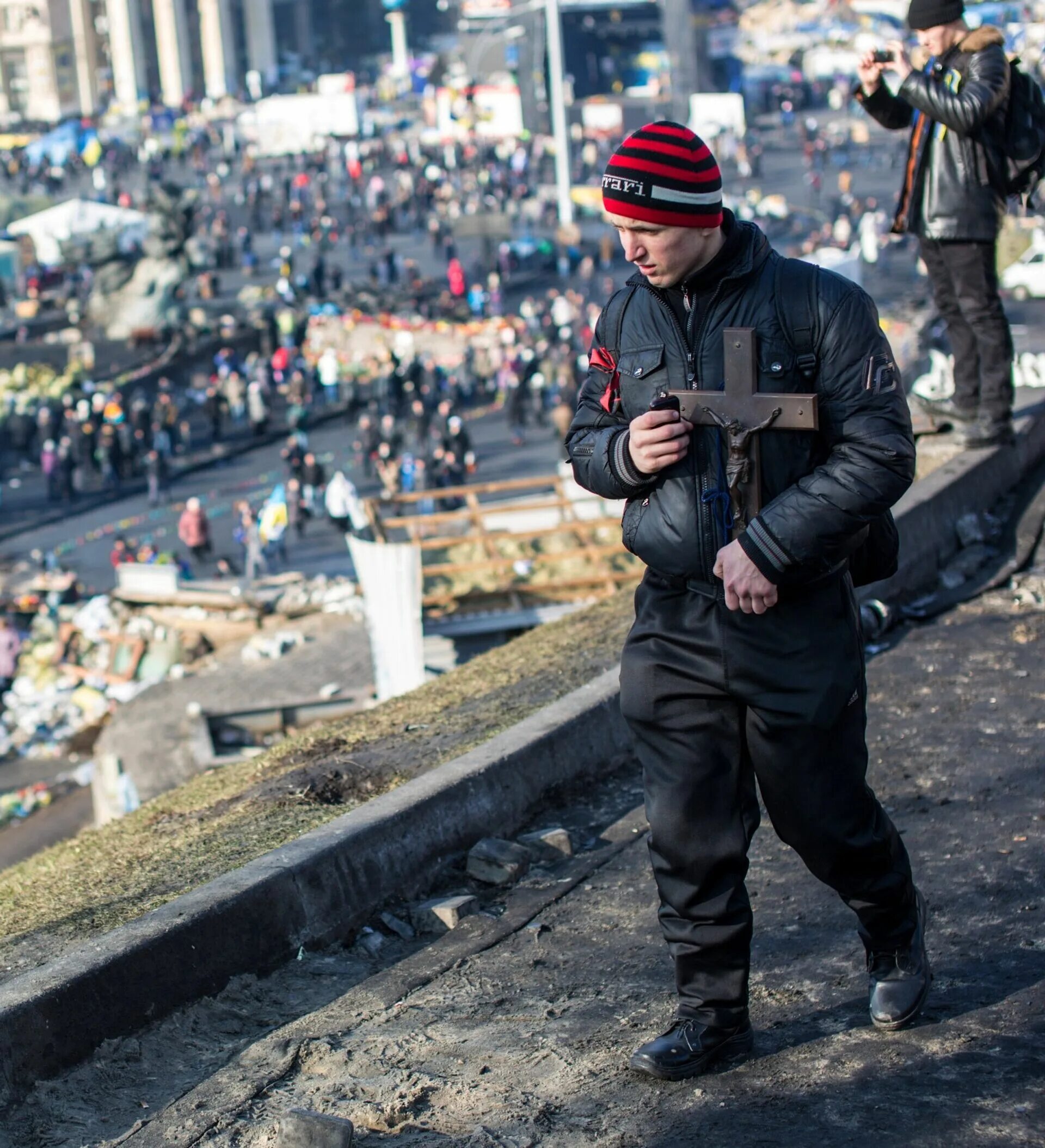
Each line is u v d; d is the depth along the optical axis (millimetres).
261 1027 4027
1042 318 41594
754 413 3080
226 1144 3430
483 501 38219
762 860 4680
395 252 71250
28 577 36094
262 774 6266
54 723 28281
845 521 3033
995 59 6977
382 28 169500
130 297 58531
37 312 63156
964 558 7461
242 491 43750
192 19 146125
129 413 50188
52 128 129250
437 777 5086
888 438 3023
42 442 48469
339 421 50625
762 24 105562
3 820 24672
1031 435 8711
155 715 21688
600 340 3357
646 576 3367
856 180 79062
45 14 140000
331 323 55438
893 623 6777
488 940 4371
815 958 4008
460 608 16828
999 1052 3406
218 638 28938
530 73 89312
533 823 5258
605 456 3238
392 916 4590
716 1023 3455
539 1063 3645
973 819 4785
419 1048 3795
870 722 5746
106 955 3891
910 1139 3117
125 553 35969
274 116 100188
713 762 3301
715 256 3129
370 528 17359
